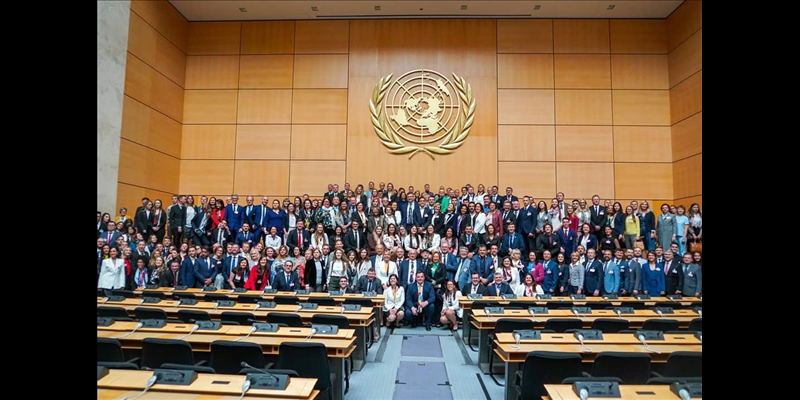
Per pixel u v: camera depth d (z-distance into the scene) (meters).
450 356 6.66
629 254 9.70
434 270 9.35
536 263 9.56
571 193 13.86
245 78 14.60
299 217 11.51
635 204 11.46
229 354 3.95
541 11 14.01
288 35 14.69
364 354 6.02
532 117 14.12
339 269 9.51
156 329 4.84
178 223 11.40
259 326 4.83
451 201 11.79
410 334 8.23
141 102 12.42
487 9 13.93
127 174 11.83
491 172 13.96
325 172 14.18
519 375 4.12
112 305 6.49
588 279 9.39
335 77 14.48
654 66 14.19
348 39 14.57
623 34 14.29
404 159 14.09
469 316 7.48
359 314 6.04
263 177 14.27
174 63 14.02
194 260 9.73
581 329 5.13
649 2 13.48
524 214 11.02
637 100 14.09
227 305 6.60
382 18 14.53
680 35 13.55
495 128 14.10
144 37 12.55
